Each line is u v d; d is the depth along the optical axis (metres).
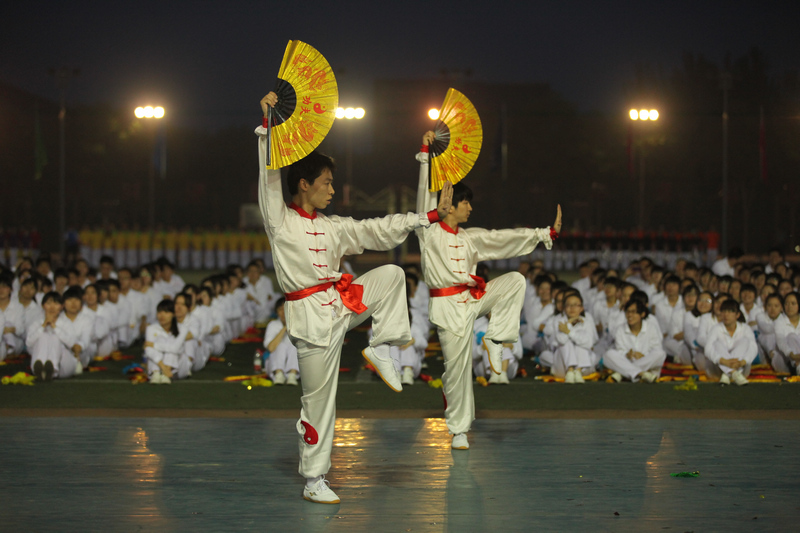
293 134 4.80
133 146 40.88
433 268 6.21
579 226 39.75
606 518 4.65
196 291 11.02
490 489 5.23
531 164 45.75
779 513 4.72
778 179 38.38
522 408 7.88
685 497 5.03
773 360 10.01
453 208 6.21
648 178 41.12
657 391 8.74
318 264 4.95
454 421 6.28
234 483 5.38
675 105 41.28
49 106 39.56
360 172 53.25
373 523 4.59
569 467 5.74
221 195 41.66
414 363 9.43
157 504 4.94
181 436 6.68
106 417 7.43
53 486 5.28
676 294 11.42
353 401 8.27
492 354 6.31
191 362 10.02
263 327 15.52
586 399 8.30
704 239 32.53
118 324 11.66
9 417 7.40
